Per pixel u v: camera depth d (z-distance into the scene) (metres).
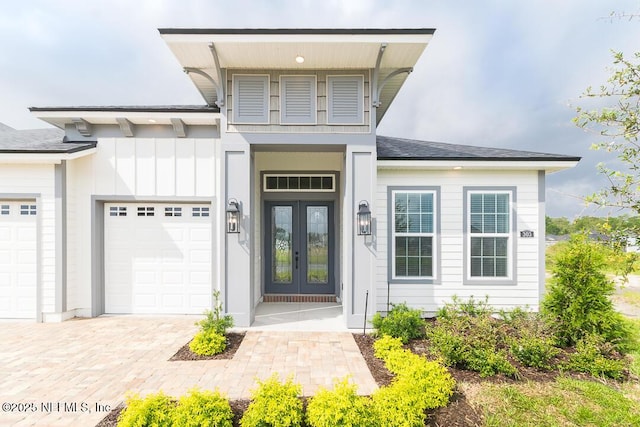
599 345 4.14
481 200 6.39
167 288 6.40
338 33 4.86
